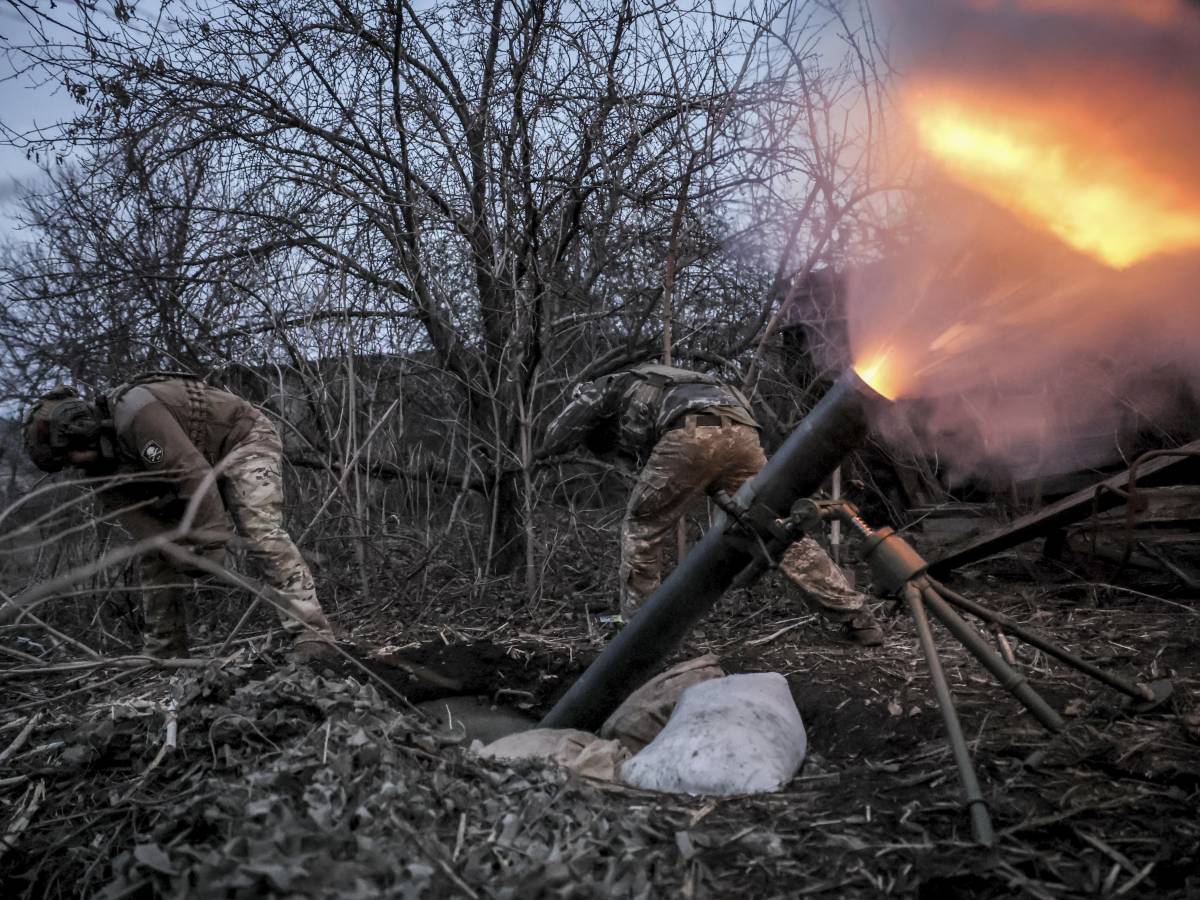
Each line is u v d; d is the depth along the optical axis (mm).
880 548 2301
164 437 3361
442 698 3715
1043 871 1844
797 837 2031
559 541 5000
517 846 1901
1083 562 4215
